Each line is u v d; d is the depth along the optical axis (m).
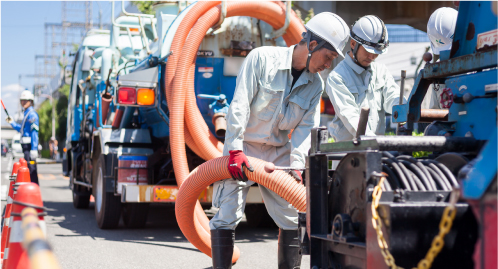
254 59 3.42
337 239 2.22
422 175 2.12
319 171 2.52
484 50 2.31
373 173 2.01
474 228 1.91
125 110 6.64
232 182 3.53
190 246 5.55
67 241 5.80
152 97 5.99
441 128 2.50
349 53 4.12
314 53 3.30
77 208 9.45
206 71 6.13
